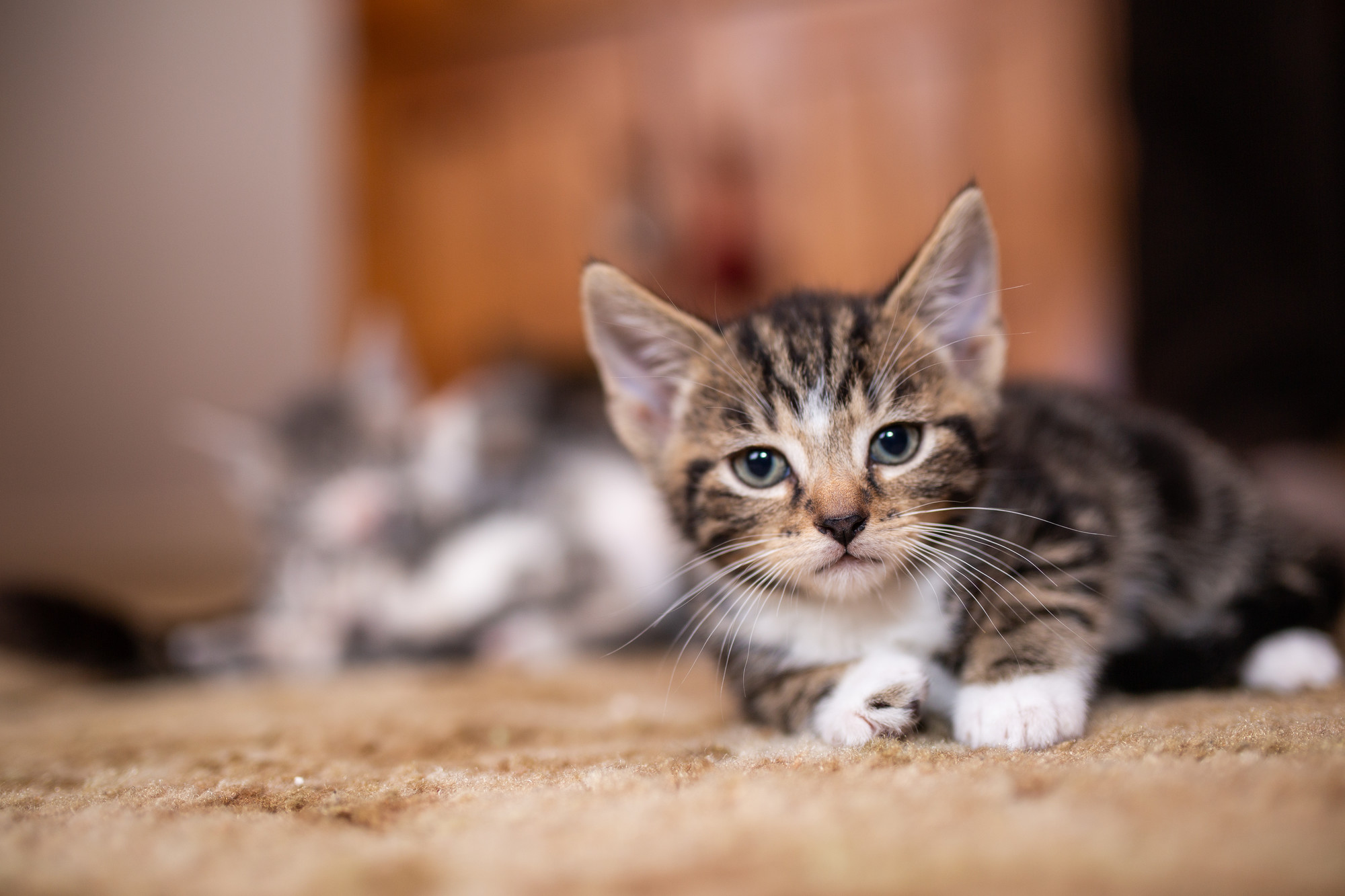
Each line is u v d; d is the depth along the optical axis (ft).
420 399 2.80
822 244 2.82
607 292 1.08
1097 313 2.55
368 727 1.12
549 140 2.93
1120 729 0.91
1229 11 1.75
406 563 1.82
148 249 2.92
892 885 0.69
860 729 0.93
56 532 2.93
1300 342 1.78
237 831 0.80
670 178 2.87
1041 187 2.64
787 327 1.05
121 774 0.97
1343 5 1.71
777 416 1.00
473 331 2.99
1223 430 1.50
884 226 2.78
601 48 2.88
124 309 2.94
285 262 2.90
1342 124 1.73
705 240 2.84
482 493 1.88
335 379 2.25
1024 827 0.73
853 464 0.99
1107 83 2.54
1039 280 2.64
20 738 1.13
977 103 2.68
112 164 2.91
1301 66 1.73
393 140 2.97
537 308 2.97
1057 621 0.95
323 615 1.79
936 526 0.99
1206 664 1.04
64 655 1.49
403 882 0.72
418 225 2.99
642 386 1.11
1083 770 0.81
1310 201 1.75
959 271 1.04
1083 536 1.00
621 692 1.26
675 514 1.09
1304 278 1.77
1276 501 1.18
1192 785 0.76
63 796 0.91
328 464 1.96
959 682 0.98
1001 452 1.05
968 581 0.98
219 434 2.10
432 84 2.95
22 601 1.50
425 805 0.84
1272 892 0.66
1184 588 1.11
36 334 2.97
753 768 0.87
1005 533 0.99
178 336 2.94
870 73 2.75
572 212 2.93
